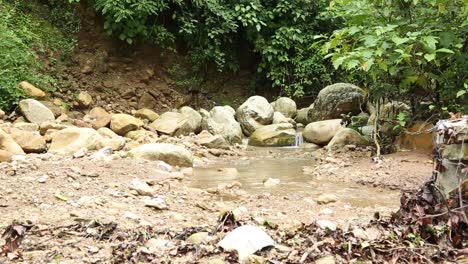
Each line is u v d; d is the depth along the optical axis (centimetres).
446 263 273
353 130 796
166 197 448
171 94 1085
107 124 847
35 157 596
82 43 1045
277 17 1173
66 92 970
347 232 311
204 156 758
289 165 688
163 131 871
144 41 1091
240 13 1118
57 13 1036
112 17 1019
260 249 288
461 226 298
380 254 282
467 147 311
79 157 610
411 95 721
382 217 357
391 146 735
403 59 584
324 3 1149
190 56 1128
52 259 277
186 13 1088
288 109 1037
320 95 956
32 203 400
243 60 1209
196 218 381
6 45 865
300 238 312
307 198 471
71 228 329
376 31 537
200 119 941
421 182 532
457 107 645
